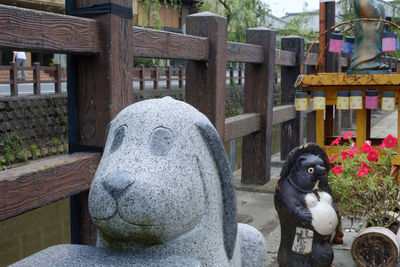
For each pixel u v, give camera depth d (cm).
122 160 164
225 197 188
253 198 516
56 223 725
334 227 276
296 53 681
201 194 173
